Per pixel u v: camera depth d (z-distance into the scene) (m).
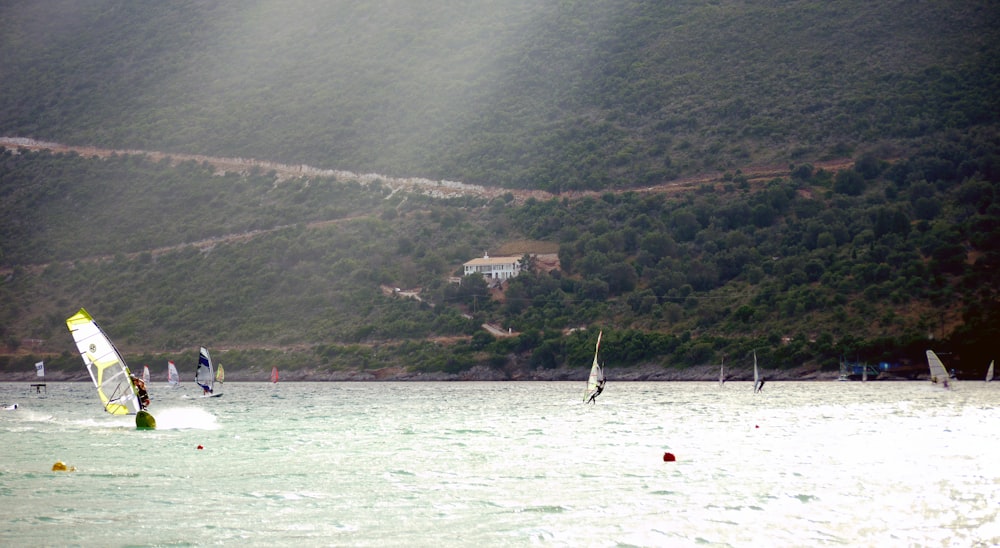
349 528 28.25
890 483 35.84
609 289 172.62
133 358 181.38
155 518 29.62
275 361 170.38
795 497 32.94
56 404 89.25
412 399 99.31
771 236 182.88
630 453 45.50
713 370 141.12
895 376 131.00
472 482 36.31
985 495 33.25
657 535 27.38
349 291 190.50
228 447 48.25
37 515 30.00
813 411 73.44
